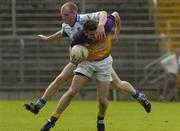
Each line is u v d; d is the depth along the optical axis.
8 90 63.47
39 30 68.25
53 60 65.62
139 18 70.56
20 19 69.19
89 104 54.59
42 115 41.09
